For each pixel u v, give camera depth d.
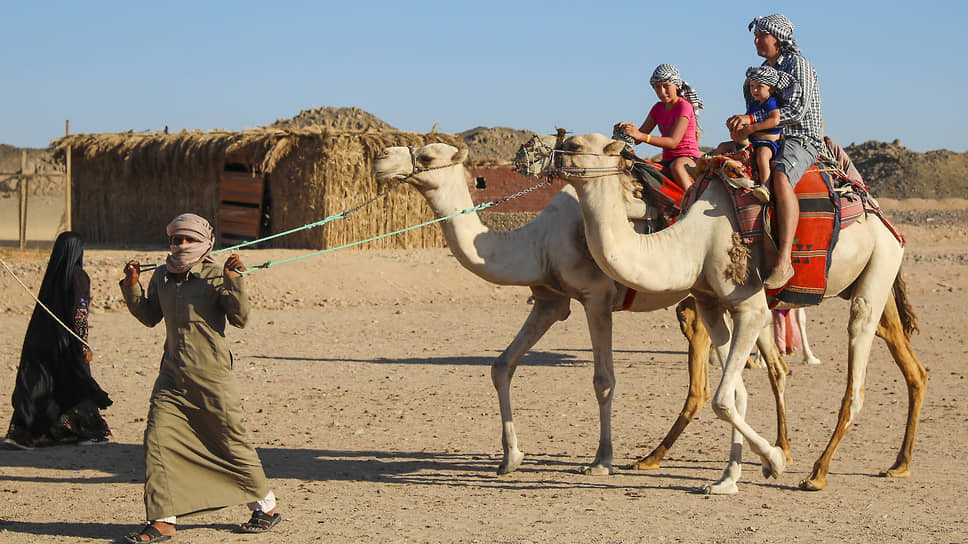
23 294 20.78
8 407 11.16
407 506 7.25
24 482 8.02
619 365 14.48
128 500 7.43
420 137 31.31
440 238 32.09
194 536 6.46
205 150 31.72
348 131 30.25
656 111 8.89
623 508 7.16
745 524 6.67
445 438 9.77
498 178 36.12
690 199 7.91
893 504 7.24
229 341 16.67
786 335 15.46
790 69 7.85
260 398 11.86
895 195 94.12
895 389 12.28
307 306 21.72
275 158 29.48
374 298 22.72
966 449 9.13
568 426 10.34
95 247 32.66
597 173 7.38
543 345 16.61
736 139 7.83
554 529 6.55
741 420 7.61
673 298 8.31
